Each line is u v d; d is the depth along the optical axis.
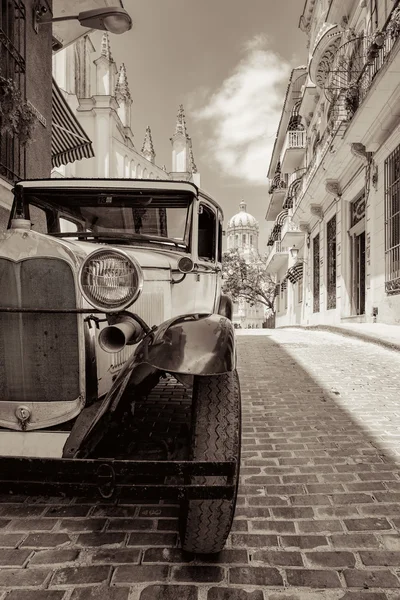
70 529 2.47
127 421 2.68
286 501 2.79
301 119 23.59
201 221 4.15
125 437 3.06
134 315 2.33
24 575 2.08
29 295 2.24
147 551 2.26
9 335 2.27
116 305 2.06
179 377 2.43
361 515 2.62
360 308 15.09
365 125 11.40
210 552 2.12
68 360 2.26
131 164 25.03
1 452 2.21
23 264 2.23
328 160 14.59
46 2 8.15
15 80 7.24
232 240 77.44
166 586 2.01
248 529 2.47
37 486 1.95
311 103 20.48
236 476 2.06
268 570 2.12
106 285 2.06
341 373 6.62
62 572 2.10
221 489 1.95
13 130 6.26
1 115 6.13
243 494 2.88
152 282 2.99
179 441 2.79
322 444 3.75
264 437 3.93
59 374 2.26
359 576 2.08
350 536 2.40
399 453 3.54
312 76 16.17
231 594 1.96
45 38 8.52
